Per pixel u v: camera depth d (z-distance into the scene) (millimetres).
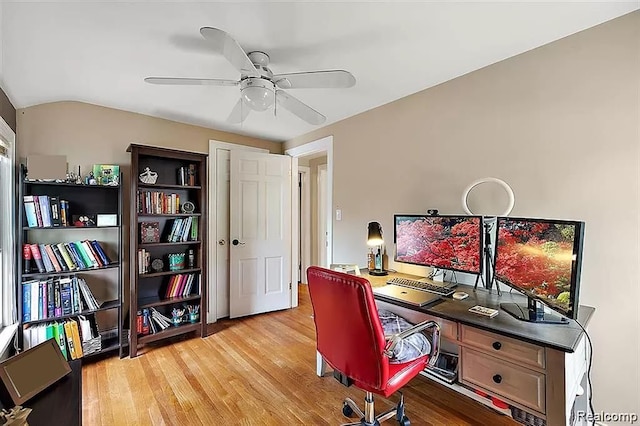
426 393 2182
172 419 1864
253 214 3832
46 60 1980
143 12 1547
